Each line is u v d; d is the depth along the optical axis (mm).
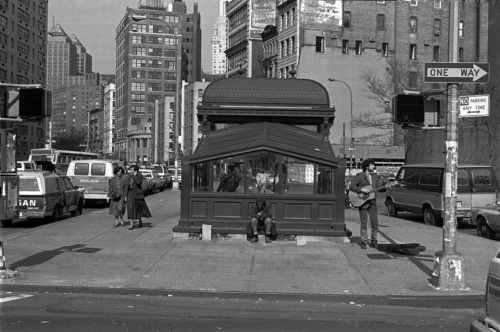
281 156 13445
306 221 13359
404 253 11883
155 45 146125
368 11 75688
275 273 9969
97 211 23266
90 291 8734
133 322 7121
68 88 163875
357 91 74875
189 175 13656
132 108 146000
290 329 6914
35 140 88000
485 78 8820
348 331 6867
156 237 14156
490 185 18375
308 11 73625
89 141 107688
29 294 8625
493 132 35656
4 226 18375
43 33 90688
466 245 13625
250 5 92250
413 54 77750
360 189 12695
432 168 19516
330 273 10000
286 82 15797
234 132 14031
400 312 7930
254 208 13156
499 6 38250
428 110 9312
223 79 15898
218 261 10984
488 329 4863
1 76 72938
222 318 7410
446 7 78812
